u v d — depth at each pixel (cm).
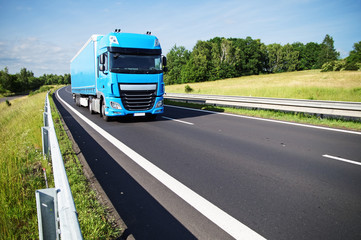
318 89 2178
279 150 590
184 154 568
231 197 356
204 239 262
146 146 645
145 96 995
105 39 988
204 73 8694
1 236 278
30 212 332
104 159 541
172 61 10069
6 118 1731
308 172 447
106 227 285
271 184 398
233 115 1200
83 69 1455
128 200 354
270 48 10694
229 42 8894
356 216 303
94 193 369
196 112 1355
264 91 2366
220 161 514
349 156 539
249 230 276
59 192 204
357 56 7938
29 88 10400
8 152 622
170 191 379
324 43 10756
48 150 537
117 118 1165
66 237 153
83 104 1588
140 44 985
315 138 709
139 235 273
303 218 299
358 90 2053
